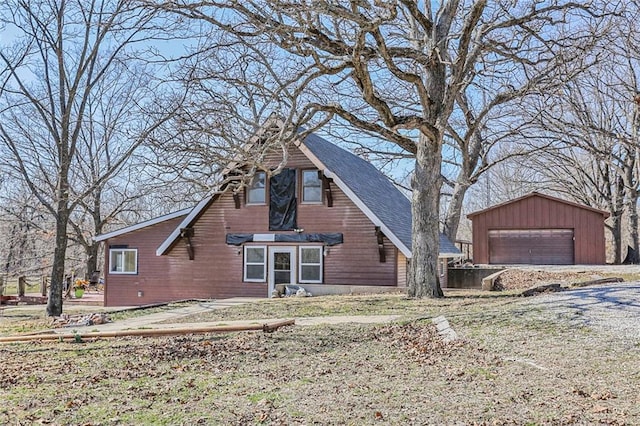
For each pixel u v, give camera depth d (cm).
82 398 565
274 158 2025
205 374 672
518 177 4288
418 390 577
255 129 1412
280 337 916
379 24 1102
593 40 1454
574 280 1770
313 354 784
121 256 2286
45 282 2923
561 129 2242
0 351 847
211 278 2102
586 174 3484
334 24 1304
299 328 1012
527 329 872
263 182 2052
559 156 3027
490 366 671
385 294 1684
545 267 2578
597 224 2930
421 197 1454
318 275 1973
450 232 2550
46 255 3052
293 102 1220
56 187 1748
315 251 1984
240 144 1324
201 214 2105
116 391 595
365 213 1877
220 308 1429
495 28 1428
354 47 1126
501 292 1611
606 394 534
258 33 1178
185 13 1176
